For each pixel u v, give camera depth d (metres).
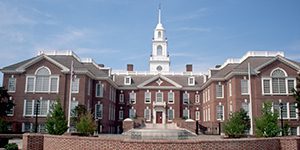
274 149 20.45
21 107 52.03
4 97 47.94
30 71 53.03
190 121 56.16
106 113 59.84
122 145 18.02
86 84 53.75
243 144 19.06
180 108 71.25
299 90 44.47
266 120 27.27
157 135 25.23
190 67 79.38
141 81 74.44
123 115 71.62
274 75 51.00
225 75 55.97
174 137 25.30
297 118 49.75
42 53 53.81
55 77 52.72
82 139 19.80
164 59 88.06
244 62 53.47
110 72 70.25
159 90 71.31
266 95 50.41
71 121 46.84
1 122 41.12
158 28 89.75
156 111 70.00
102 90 59.06
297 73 50.94
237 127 33.22
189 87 71.94
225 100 56.66
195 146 17.69
